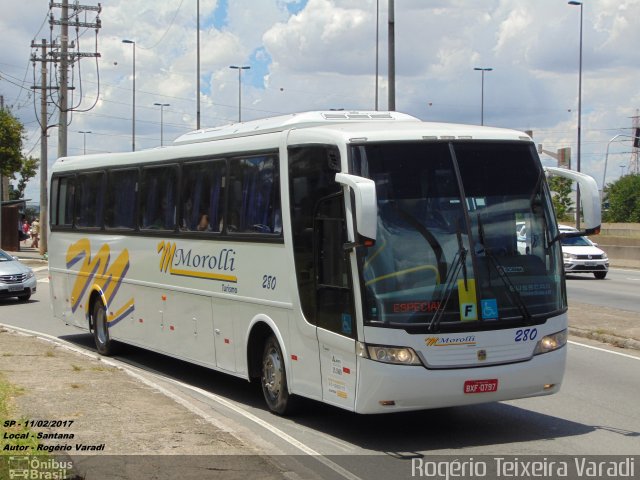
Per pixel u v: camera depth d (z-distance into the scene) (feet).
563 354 29.68
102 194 50.34
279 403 33.24
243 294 35.35
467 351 27.89
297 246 31.50
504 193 29.71
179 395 36.96
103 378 37.86
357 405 27.96
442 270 28.07
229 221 36.70
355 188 26.17
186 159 40.81
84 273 52.49
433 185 28.89
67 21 140.56
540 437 30.04
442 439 29.89
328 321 29.50
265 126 35.65
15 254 162.81
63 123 141.28
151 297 44.21
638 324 57.06
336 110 34.58
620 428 31.30
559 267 30.12
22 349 47.32
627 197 312.91
